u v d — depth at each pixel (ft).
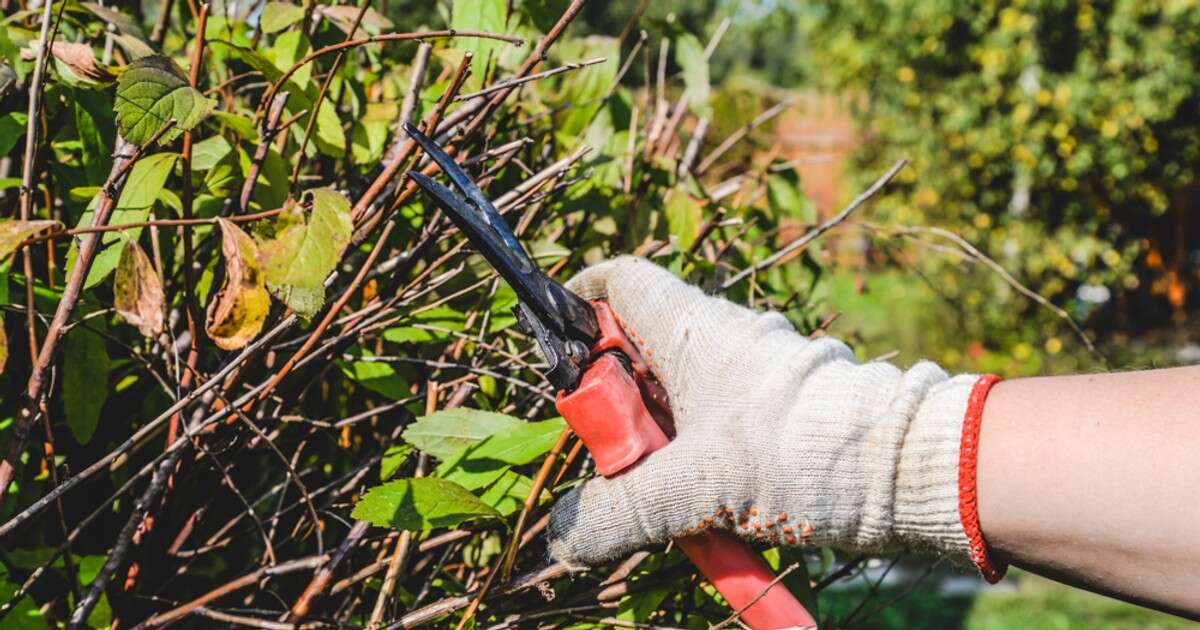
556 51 5.30
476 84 4.09
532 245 4.50
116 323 4.13
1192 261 37.96
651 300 3.45
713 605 4.01
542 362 4.54
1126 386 3.01
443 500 3.22
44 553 3.60
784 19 34.01
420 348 4.56
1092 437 2.90
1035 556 2.99
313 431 4.12
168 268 4.16
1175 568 2.81
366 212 3.73
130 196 3.31
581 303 3.44
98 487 4.01
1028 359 26.09
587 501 3.27
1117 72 25.22
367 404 4.66
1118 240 29.55
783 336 3.34
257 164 3.59
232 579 4.16
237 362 3.24
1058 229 27.25
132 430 4.09
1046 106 25.71
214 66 4.59
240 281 2.92
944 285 26.48
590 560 3.29
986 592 13.93
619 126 5.33
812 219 5.90
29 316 3.21
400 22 5.07
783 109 6.18
